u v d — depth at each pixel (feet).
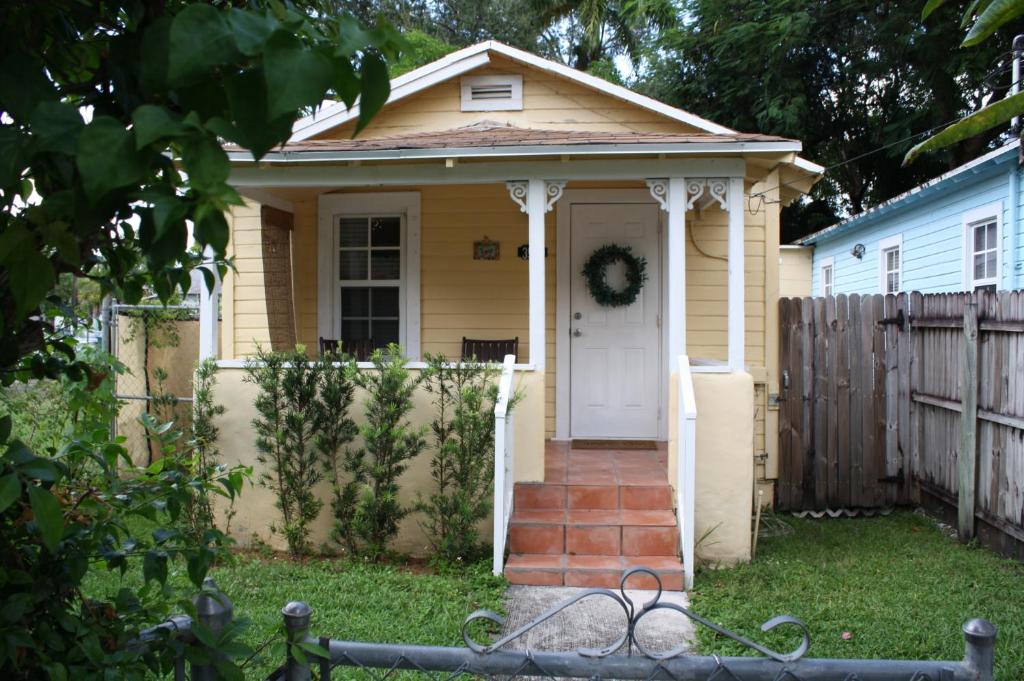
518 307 28.07
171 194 3.49
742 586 19.20
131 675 5.02
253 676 13.01
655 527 20.51
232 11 3.35
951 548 22.90
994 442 22.29
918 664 6.26
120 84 4.27
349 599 17.67
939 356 26.00
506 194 28.07
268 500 22.61
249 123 3.42
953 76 53.36
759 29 56.08
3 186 3.63
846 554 22.31
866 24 56.24
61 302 5.39
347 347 27.37
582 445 26.99
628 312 27.76
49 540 4.00
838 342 27.96
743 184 22.41
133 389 30.55
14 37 4.11
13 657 4.45
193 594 5.98
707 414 21.72
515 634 6.57
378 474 21.01
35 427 10.00
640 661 6.41
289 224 28.09
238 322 27.71
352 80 3.51
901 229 43.16
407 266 28.25
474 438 20.76
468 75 27.94
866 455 27.91
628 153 21.38
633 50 77.15
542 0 73.00
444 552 20.48
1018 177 30.60
